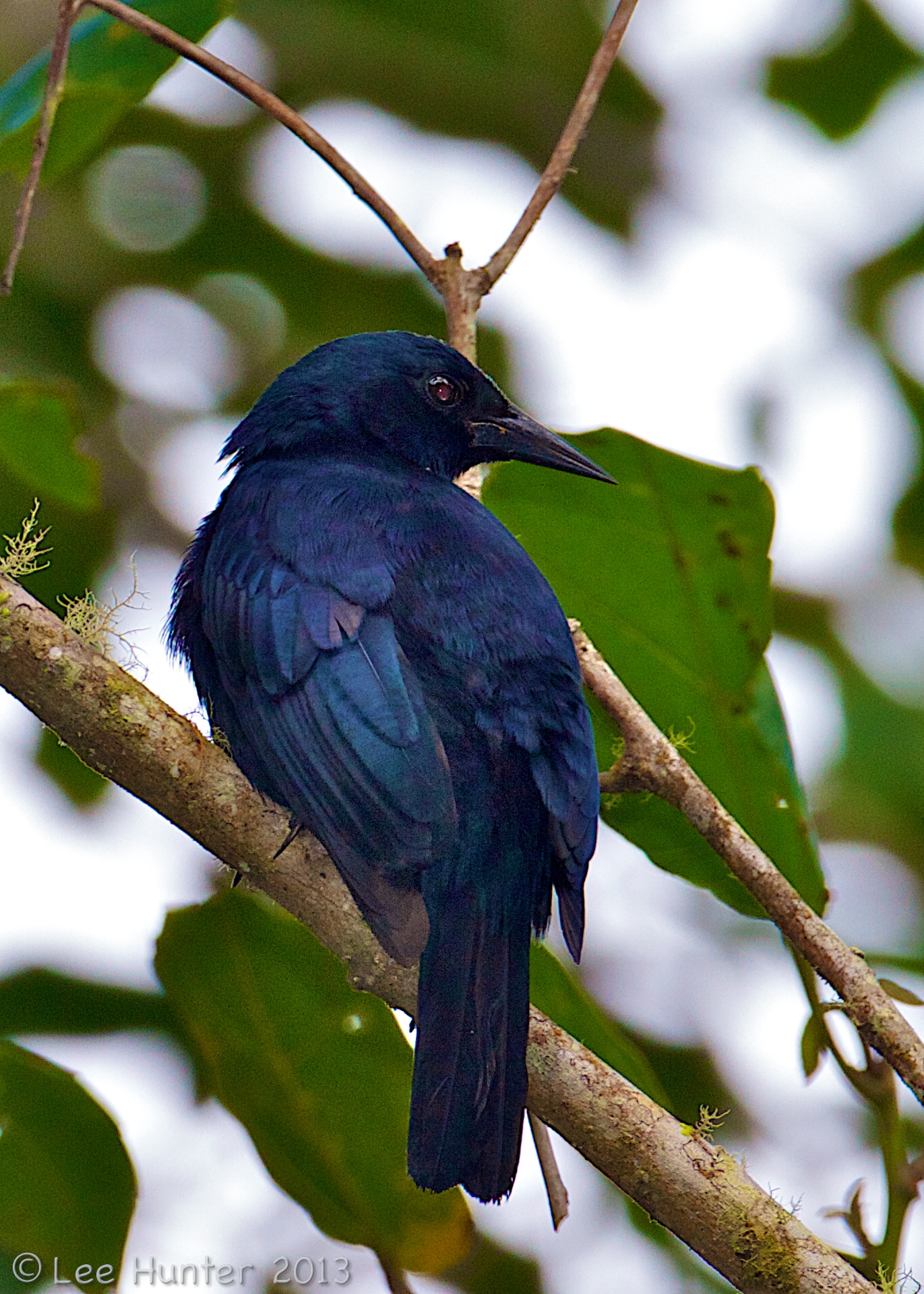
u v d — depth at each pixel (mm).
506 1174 7473
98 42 10375
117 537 16734
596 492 9539
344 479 9508
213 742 9203
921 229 18078
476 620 8680
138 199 17484
